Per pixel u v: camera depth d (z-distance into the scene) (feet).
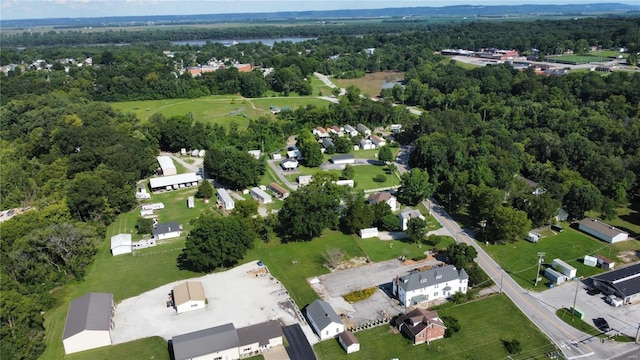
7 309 276.21
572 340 298.76
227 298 341.41
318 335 302.66
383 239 433.89
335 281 366.02
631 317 320.29
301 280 367.04
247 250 409.49
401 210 494.18
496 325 313.53
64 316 322.96
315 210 425.69
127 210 502.38
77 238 378.73
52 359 281.33
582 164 559.38
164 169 600.80
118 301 338.95
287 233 441.68
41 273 353.51
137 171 566.36
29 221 401.49
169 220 476.54
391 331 307.99
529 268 381.40
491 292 349.20
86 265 387.55
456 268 360.69
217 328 292.20
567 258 395.34
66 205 443.73
